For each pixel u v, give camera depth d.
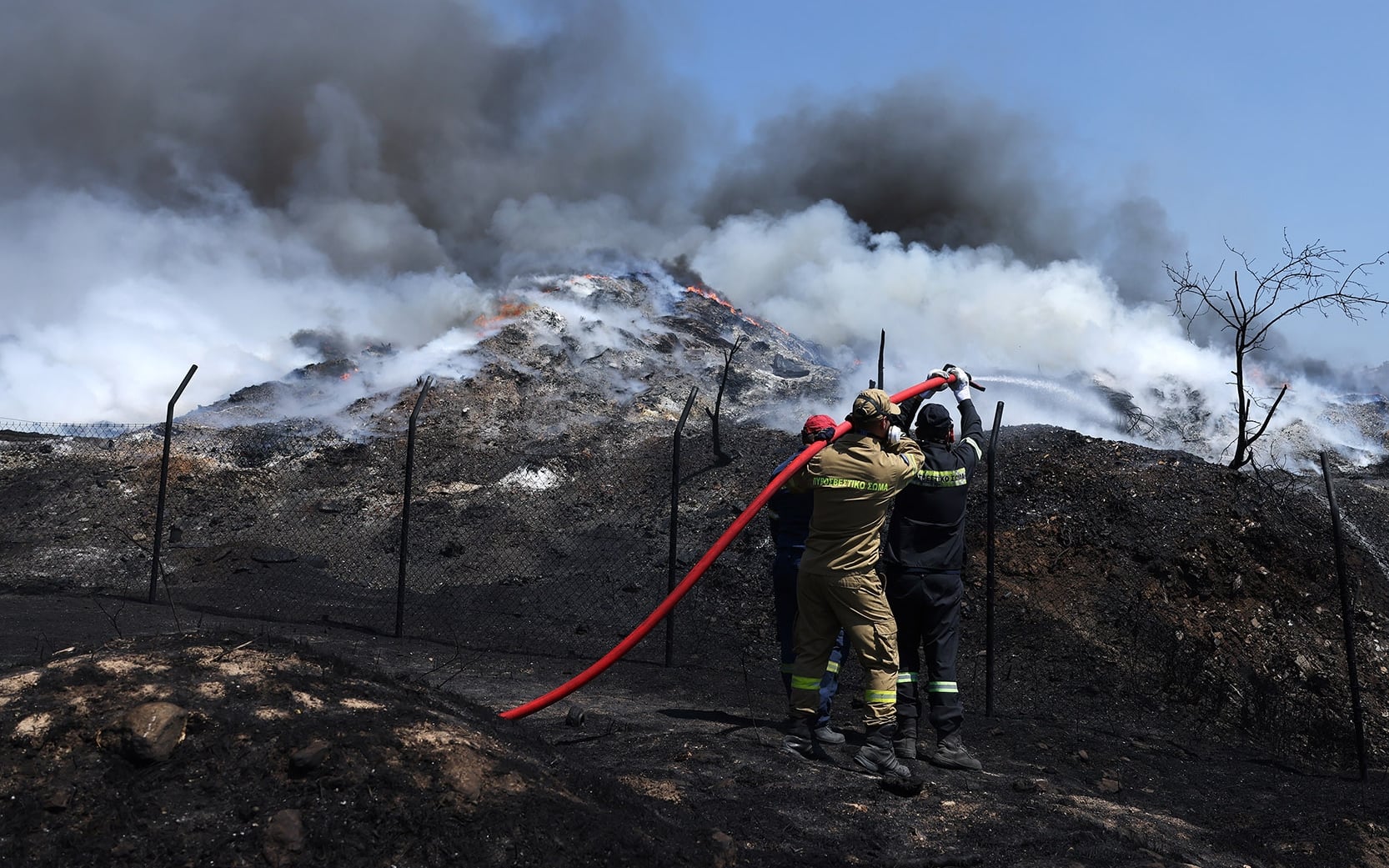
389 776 3.35
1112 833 4.50
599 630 9.26
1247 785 5.77
